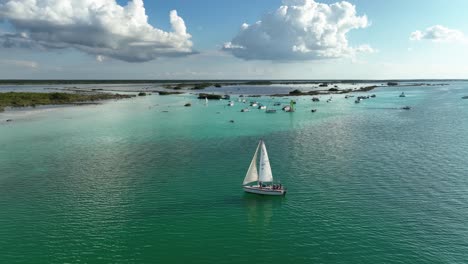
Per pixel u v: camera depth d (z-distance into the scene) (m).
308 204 47.50
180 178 58.81
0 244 38.09
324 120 123.62
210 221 43.34
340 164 65.12
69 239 39.12
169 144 85.25
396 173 59.25
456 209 44.91
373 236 38.84
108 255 36.09
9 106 168.75
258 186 51.59
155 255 36.06
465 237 38.16
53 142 88.19
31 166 66.31
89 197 50.78
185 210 46.38
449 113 136.88
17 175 60.81
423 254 35.28
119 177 59.56
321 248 36.84
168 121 125.25
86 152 77.19
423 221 41.91
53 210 46.44
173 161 69.19
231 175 60.16
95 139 92.00
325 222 42.31
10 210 46.47
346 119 125.31
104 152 77.12
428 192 50.56
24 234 40.22
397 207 45.81
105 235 40.00
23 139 91.81
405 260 34.41
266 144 83.50
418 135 91.44
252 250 36.81
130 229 41.38
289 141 86.81
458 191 50.75
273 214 44.84
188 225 42.31
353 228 40.69
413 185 53.44
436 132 95.25
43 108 165.75
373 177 57.44
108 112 152.75
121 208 47.09
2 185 55.88
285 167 63.78
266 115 140.88
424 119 121.12
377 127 105.75
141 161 69.44
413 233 39.25
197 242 38.50
